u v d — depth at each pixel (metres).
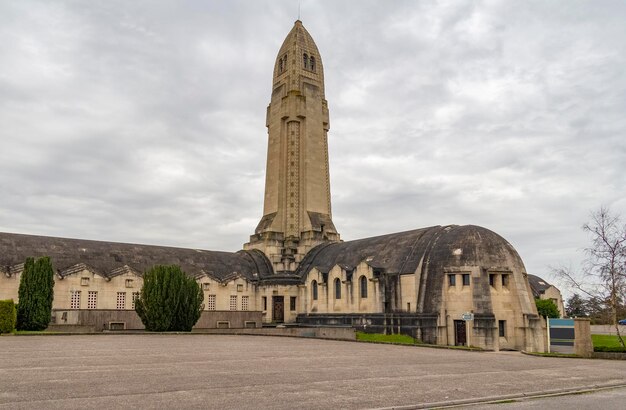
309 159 88.38
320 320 71.00
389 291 62.59
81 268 66.69
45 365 25.34
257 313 69.88
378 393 19.31
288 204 86.56
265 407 16.31
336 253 77.94
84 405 16.02
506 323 56.19
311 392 19.19
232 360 29.23
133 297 69.81
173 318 57.09
